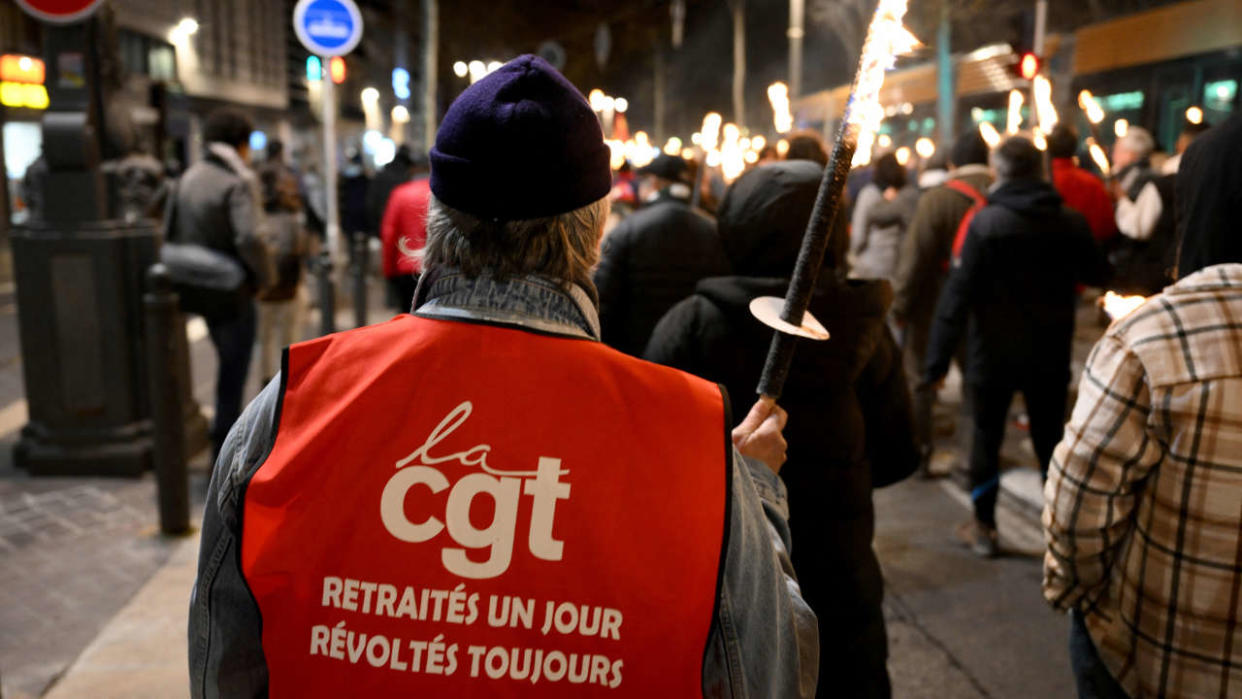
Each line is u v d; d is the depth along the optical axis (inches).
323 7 305.4
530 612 39.6
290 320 286.8
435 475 40.5
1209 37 362.0
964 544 172.4
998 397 160.1
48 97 208.8
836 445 84.0
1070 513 63.8
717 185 465.1
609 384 42.1
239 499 40.9
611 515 40.2
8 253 637.9
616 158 361.4
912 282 207.0
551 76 42.9
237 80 1275.8
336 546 39.9
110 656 131.7
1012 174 154.1
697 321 86.4
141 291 213.0
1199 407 57.9
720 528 40.8
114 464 209.0
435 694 39.3
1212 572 58.9
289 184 280.8
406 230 273.3
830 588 84.4
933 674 128.5
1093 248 153.8
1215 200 61.9
